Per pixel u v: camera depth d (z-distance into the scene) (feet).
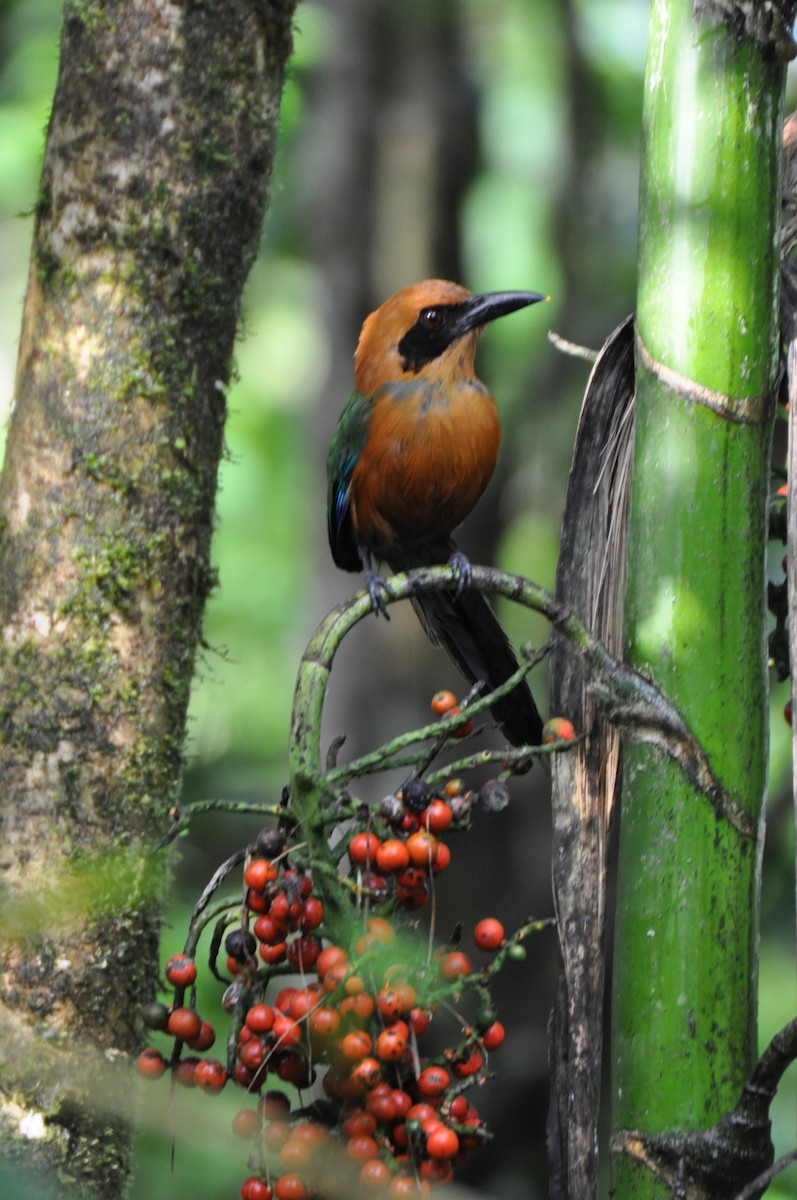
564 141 56.80
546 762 18.78
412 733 15.90
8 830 19.36
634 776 17.15
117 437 20.18
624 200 58.80
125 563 20.06
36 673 19.72
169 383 20.58
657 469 17.44
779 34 17.37
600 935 17.85
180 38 20.52
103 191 20.40
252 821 54.54
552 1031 17.90
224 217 21.04
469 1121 15.39
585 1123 17.30
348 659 47.52
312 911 15.29
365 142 50.06
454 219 50.62
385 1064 15.21
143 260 20.44
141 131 20.43
